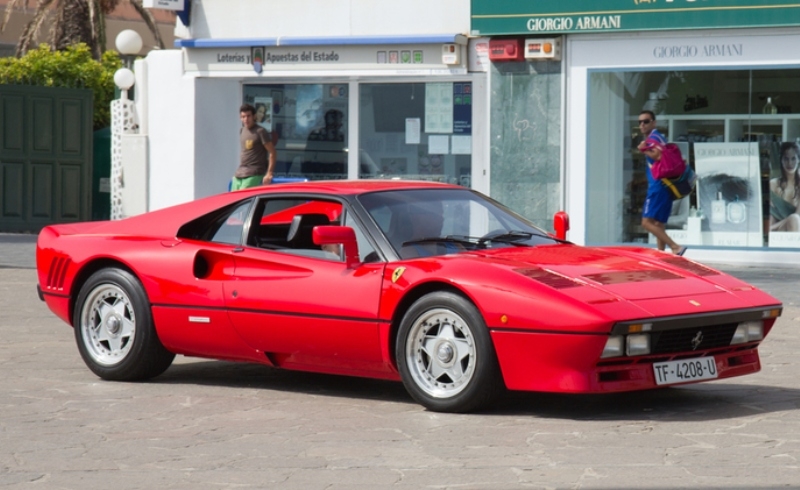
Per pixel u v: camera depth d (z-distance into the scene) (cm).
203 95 1903
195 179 1908
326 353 742
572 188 1664
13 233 2153
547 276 680
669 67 1595
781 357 905
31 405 737
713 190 1591
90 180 2248
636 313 648
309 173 1867
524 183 1688
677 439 619
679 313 660
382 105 1806
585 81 1641
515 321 657
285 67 1825
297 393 778
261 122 1891
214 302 779
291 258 758
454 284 680
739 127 1569
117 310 827
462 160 1758
